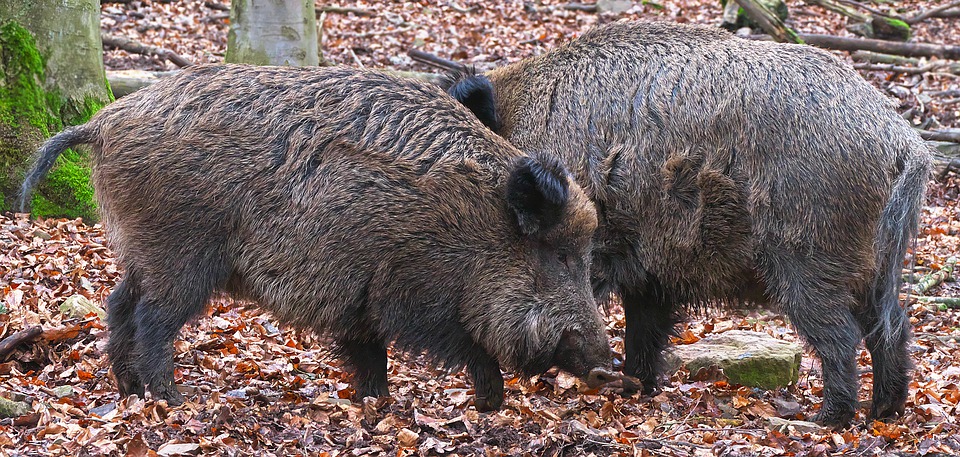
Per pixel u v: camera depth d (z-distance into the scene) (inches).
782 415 358.3
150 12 1068.5
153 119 306.8
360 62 935.7
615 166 344.5
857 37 1024.9
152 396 312.7
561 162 327.0
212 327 411.5
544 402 362.9
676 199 339.9
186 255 307.7
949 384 393.7
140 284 316.2
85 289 430.0
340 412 318.7
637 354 379.9
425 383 378.6
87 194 540.1
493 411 328.2
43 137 536.1
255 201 306.3
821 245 327.6
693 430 327.6
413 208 305.1
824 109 326.6
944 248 597.9
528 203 306.0
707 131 334.6
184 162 303.1
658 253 347.3
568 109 353.7
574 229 313.7
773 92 330.3
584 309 317.1
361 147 305.6
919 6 1226.6
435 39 1038.4
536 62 371.6
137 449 263.1
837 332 331.9
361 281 309.6
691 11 1181.7
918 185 322.0
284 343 416.5
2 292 410.3
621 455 287.3
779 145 327.0
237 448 272.2
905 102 829.2
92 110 557.6
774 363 391.5
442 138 311.3
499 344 315.3
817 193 324.2
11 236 484.1
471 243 309.3
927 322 487.8
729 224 335.6
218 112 306.0
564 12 1176.8
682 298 359.9
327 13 1117.1
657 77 344.8
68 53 547.5
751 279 344.8
